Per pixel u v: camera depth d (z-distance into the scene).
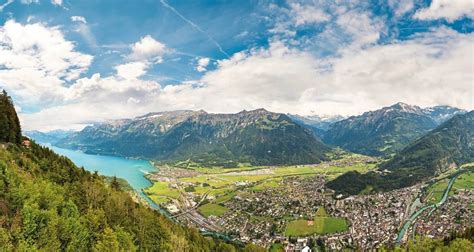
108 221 151.25
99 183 195.38
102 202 162.25
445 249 167.25
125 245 139.00
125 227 157.00
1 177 121.69
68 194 150.25
